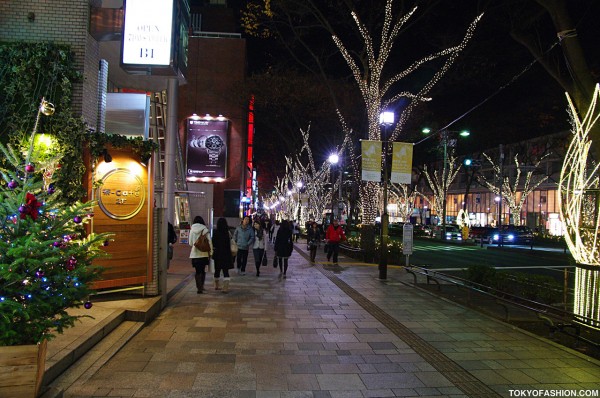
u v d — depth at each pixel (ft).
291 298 36.45
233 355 21.74
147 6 33.71
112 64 45.91
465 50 56.39
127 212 29.99
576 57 30.99
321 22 71.10
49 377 17.21
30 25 30.58
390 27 68.90
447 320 29.91
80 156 28.22
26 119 28.27
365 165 53.52
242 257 50.93
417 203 276.00
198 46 142.82
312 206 142.31
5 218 15.12
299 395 17.30
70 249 16.22
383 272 47.83
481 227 150.00
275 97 104.88
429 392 17.88
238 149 141.18
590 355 23.65
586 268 27.02
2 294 14.42
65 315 16.02
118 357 21.09
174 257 64.64
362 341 24.66
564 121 98.58
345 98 94.53
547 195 168.04
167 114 56.34
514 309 33.94
